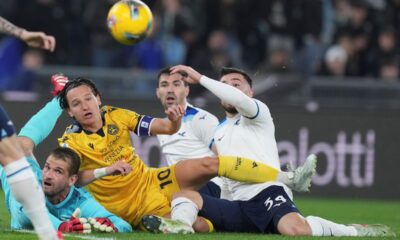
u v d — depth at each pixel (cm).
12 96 4219
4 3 4747
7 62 4659
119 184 2338
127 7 2342
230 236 2192
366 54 5044
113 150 2331
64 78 2438
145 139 4150
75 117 2322
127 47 4884
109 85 4425
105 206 2348
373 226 2342
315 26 5203
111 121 2345
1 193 3906
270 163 2358
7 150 1781
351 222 3119
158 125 2320
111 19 2348
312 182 4331
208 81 2325
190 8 5206
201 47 4956
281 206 2292
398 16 5334
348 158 4353
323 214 3444
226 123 2442
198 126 2678
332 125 4344
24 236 2088
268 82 4509
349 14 5341
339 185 4347
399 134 4388
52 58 4800
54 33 4775
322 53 5097
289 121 4319
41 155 4066
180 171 2352
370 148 4372
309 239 2150
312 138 4331
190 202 2289
